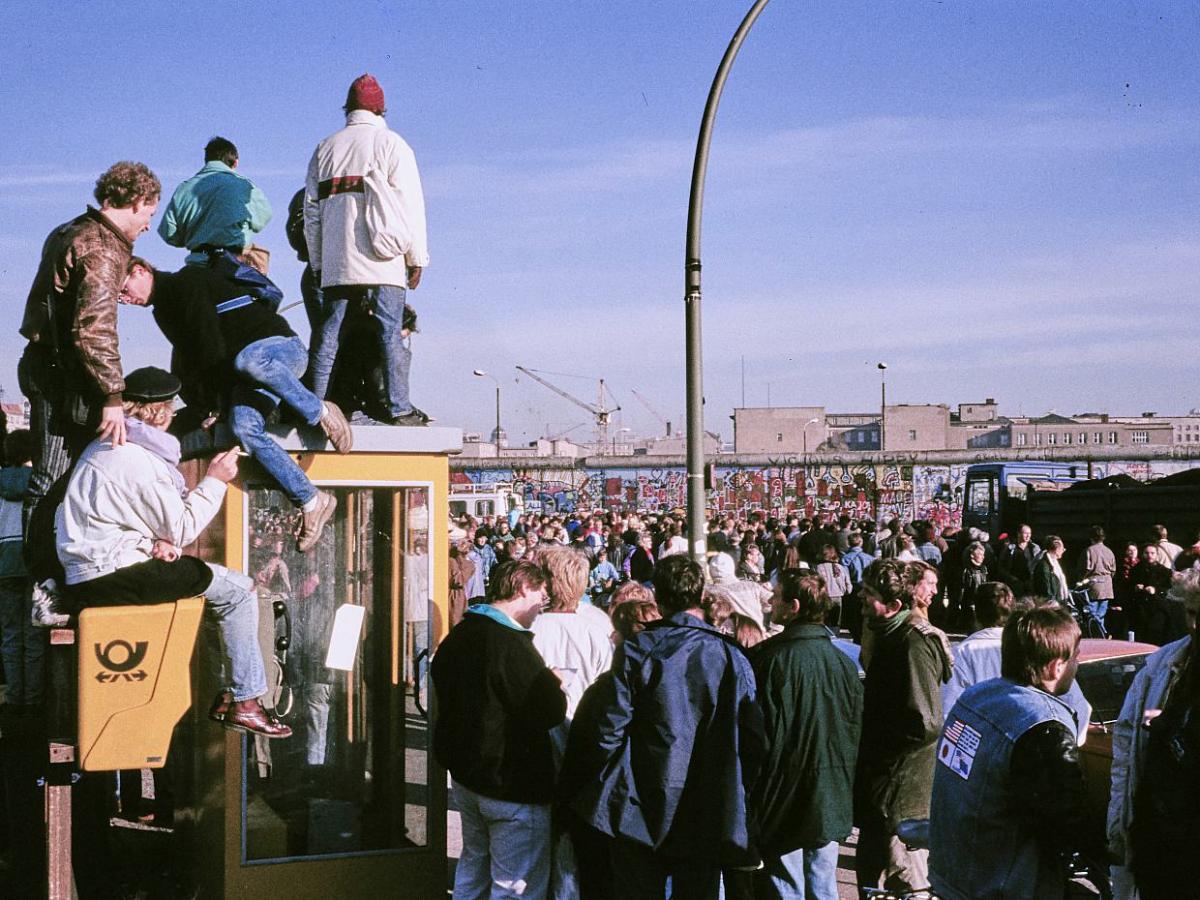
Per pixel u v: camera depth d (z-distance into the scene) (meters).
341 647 5.84
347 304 6.26
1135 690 3.62
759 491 48.97
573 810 4.75
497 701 5.04
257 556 5.64
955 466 46.84
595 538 22.00
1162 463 45.03
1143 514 20.19
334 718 5.82
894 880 5.70
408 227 6.11
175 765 6.35
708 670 4.71
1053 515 22.25
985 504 26.98
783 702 5.12
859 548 16.38
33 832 5.76
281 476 5.44
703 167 8.76
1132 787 3.58
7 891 5.80
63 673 4.74
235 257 5.80
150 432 4.62
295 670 5.76
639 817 4.64
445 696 5.12
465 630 5.14
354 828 5.81
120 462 4.44
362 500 5.88
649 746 4.65
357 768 5.84
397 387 6.30
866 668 6.05
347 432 5.70
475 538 21.45
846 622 14.94
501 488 46.22
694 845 4.61
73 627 4.64
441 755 5.14
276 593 5.70
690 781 4.64
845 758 5.18
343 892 5.68
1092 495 21.27
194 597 4.60
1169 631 15.83
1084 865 4.24
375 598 5.90
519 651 5.06
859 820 5.82
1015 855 3.84
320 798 5.77
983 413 120.19
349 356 6.61
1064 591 17.33
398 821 5.87
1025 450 46.09
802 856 5.34
